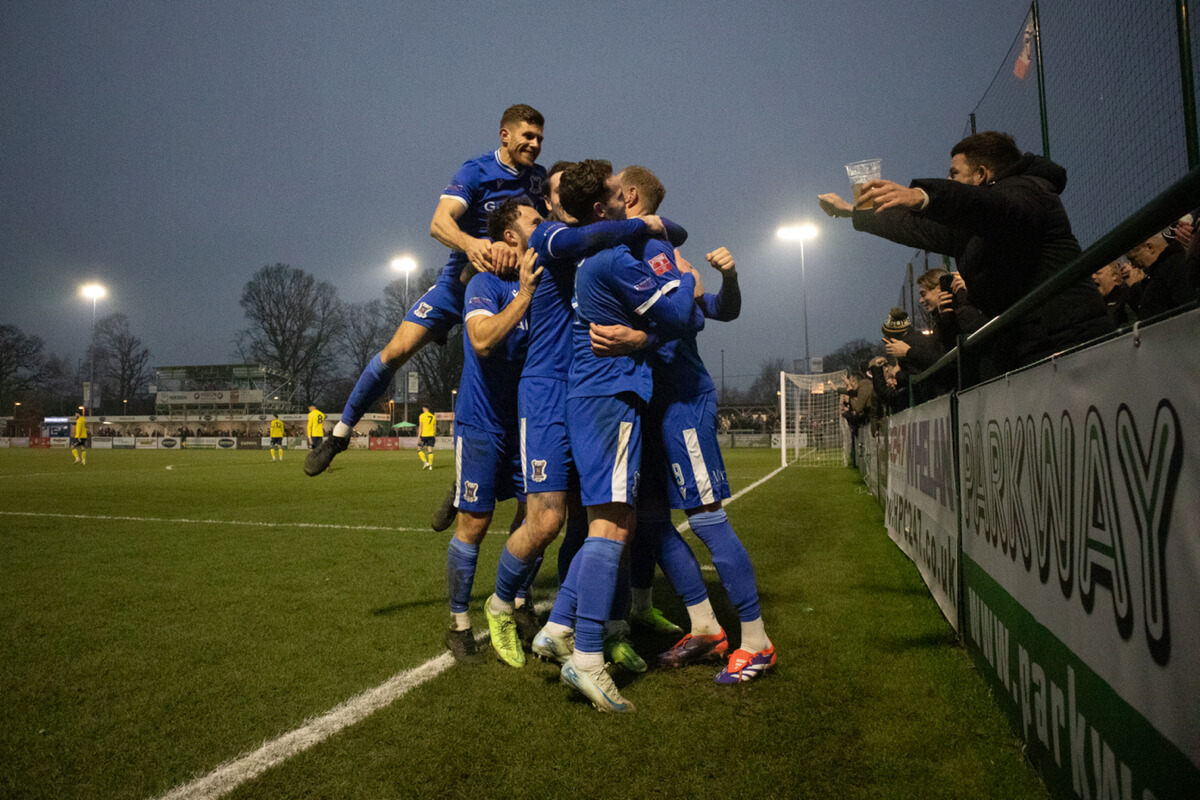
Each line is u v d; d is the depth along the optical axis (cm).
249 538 630
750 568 271
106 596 411
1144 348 122
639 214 289
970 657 281
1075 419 158
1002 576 226
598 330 248
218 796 188
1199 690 104
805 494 988
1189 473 106
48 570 486
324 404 5725
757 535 618
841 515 752
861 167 254
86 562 517
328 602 398
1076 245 270
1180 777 110
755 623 270
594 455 251
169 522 745
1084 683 153
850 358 3822
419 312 381
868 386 1002
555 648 289
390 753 212
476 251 312
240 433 4550
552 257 270
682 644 293
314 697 257
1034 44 454
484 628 349
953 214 250
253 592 421
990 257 288
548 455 279
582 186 259
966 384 308
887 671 272
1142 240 131
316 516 796
